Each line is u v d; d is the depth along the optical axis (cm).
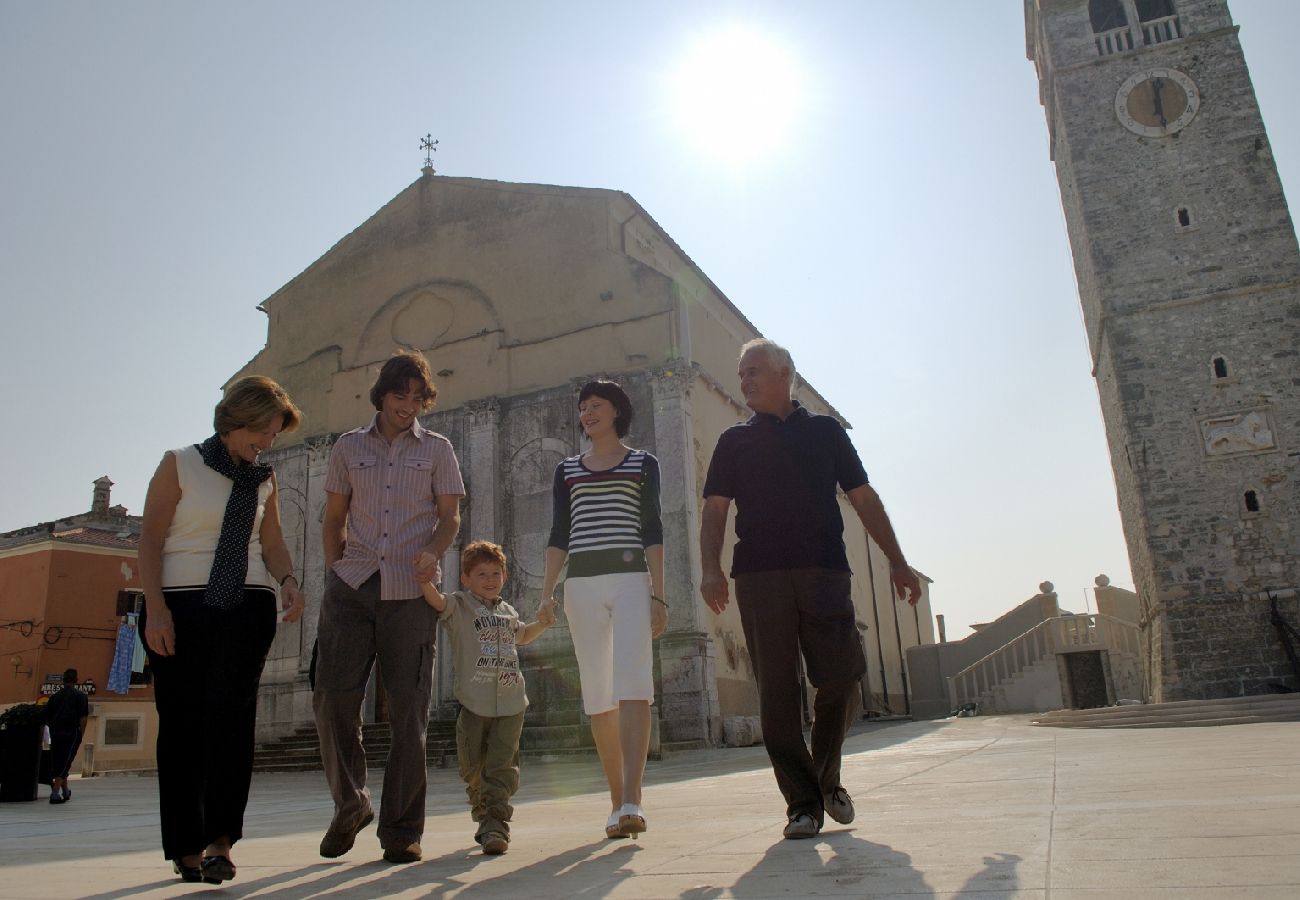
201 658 329
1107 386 2414
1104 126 2348
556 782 1056
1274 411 2069
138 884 312
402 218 2245
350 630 371
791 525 378
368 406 2138
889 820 369
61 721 1066
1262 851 235
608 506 434
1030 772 578
